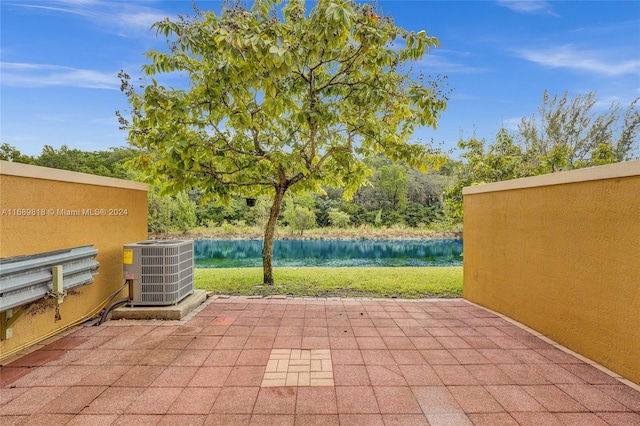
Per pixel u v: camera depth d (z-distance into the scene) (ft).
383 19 15.74
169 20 15.57
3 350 9.75
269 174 21.34
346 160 20.80
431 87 17.13
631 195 8.67
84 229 12.75
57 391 8.09
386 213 76.43
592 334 9.94
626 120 33.12
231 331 12.28
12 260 9.20
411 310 15.20
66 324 12.14
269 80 14.07
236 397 7.90
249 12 14.84
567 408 7.50
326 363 9.73
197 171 18.60
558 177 11.19
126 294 15.37
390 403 7.70
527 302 12.96
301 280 22.12
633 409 7.46
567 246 10.93
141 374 8.98
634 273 8.59
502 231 14.55
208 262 41.83
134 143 17.71
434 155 18.99
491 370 9.34
